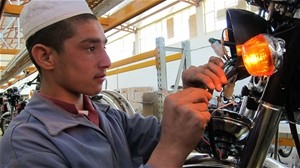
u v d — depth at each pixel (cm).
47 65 59
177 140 45
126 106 192
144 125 81
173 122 45
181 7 650
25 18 61
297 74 52
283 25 53
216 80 50
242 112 68
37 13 58
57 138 54
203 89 49
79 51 57
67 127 57
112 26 192
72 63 58
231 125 61
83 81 59
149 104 191
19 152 49
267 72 44
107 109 80
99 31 60
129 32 825
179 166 45
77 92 62
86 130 61
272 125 55
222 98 64
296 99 54
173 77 496
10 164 48
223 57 56
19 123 56
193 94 47
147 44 779
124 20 178
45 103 61
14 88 411
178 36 668
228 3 517
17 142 50
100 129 65
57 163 49
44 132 53
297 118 58
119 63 233
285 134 157
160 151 46
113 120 76
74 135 58
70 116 60
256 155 57
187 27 641
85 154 55
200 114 44
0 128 396
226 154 69
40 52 59
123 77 701
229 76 54
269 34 49
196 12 600
